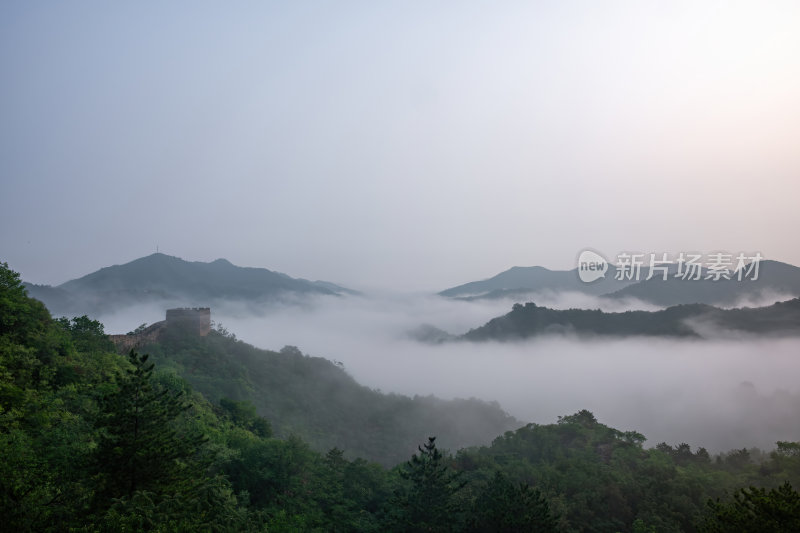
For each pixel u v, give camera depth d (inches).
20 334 1654.8
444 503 1470.2
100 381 1756.9
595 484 2159.2
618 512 2030.0
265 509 1461.6
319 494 1681.8
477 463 2386.8
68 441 1249.4
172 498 1043.9
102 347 2271.2
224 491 1264.8
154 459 1084.5
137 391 1117.7
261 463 1673.2
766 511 979.3
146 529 925.2
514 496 1459.2
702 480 2337.6
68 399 1536.7
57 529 909.8
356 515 1672.0
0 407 1289.4
